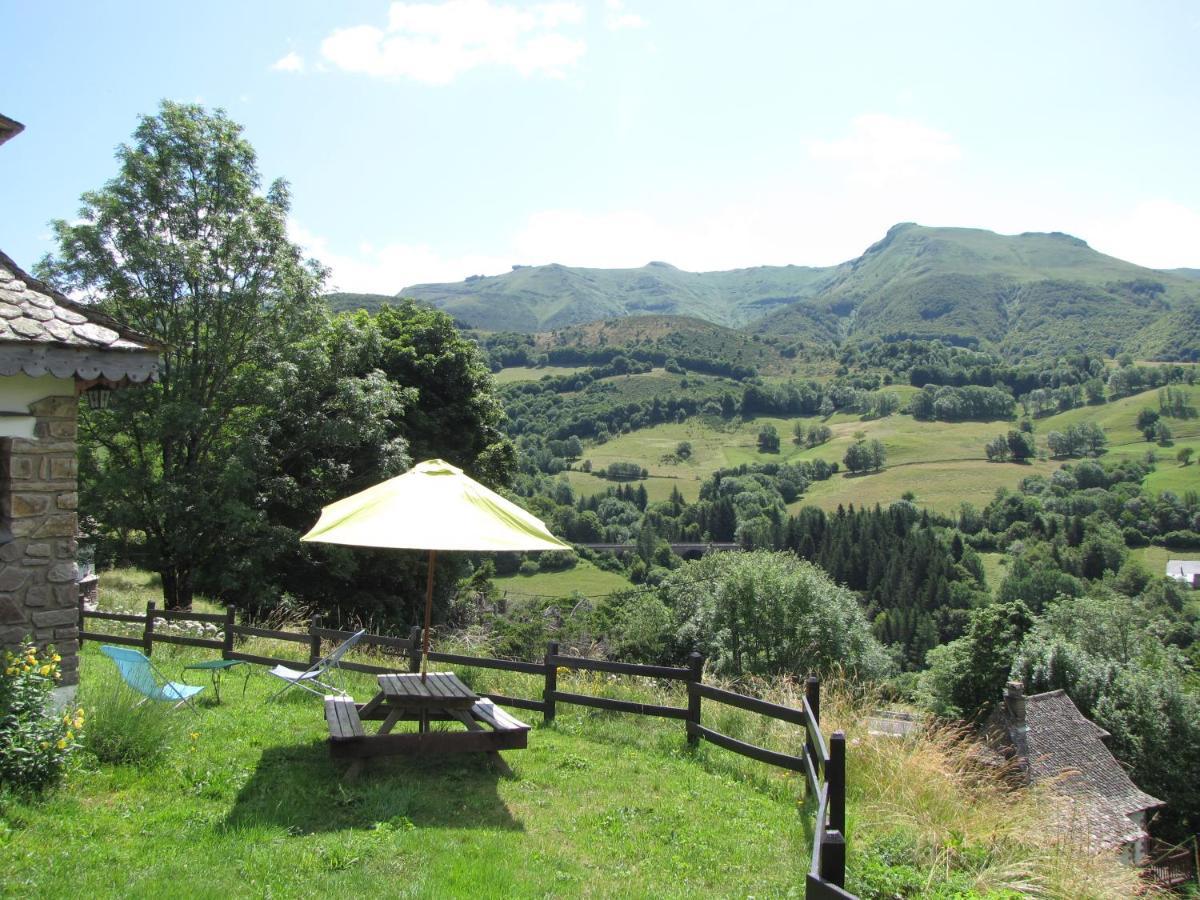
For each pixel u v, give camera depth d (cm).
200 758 634
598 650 3566
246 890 422
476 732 632
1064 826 603
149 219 1858
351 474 2253
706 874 495
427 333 2773
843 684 937
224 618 1066
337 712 650
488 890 441
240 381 1962
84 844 466
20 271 621
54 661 573
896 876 484
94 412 1805
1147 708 2850
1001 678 3164
